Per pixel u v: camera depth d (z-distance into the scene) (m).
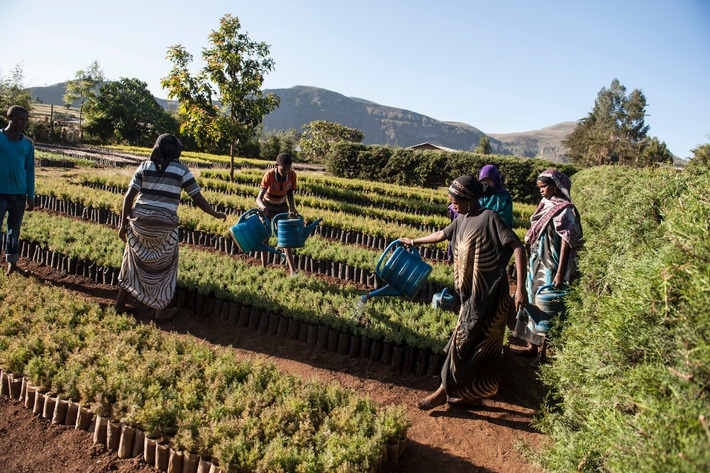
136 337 5.16
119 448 3.89
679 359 2.37
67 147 38.59
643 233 4.29
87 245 8.11
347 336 5.95
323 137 87.00
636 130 86.06
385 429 3.95
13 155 7.00
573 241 5.30
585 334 3.71
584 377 3.48
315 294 6.74
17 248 7.44
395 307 6.55
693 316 2.44
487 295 4.44
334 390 4.50
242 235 7.06
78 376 4.36
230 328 6.47
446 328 5.88
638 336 2.85
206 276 7.09
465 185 4.43
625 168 11.45
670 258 2.81
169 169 5.94
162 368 4.49
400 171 30.89
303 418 4.09
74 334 5.13
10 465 3.72
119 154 34.69
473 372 4.65
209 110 17.45
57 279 7.70
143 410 3.86
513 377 5.56
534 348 6.09
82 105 56.41
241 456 3.53
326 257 9.41
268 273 7.66
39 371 4.45
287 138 62.59
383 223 13.18
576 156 83.19
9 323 5.14
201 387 4.44
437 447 4.29
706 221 2.97
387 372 5.62
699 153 4.93
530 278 5.82
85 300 6.57
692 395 2.20
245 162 38.69
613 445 2.39
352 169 32.44
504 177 28.06
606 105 88.56
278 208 8.24
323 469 3.47
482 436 4.46
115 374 4.31
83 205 12.77
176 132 61.28
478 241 4.40
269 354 5.86
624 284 3.38
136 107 56.69
